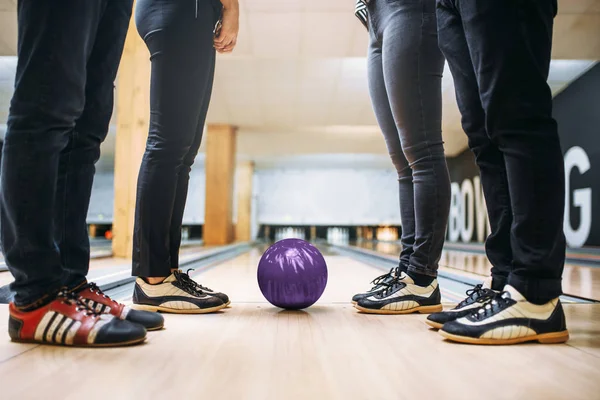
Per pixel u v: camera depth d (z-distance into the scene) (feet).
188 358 2.39
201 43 3.54
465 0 2.80
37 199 2.47
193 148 4.00
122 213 10.80
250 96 18.54
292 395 1.86
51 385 1.95
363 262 11.91
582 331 3.09
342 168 37.04
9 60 14.24
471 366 2.28
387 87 3.91
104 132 3.04
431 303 3.87
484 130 3.02
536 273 2.69
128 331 2.62
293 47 13.10
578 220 16.83
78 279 2.84
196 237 38.06
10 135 2.45
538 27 2.67
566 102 17.67
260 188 37.58
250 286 6.08
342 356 2.45
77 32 2.52
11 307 2.63
